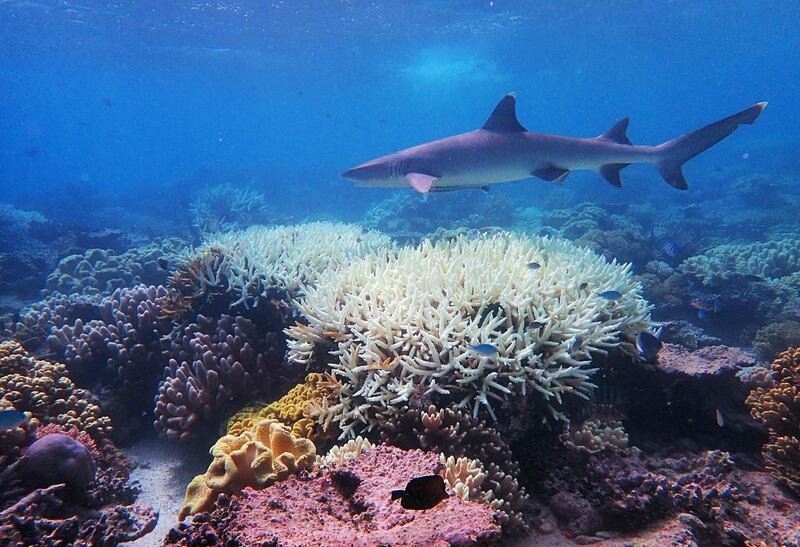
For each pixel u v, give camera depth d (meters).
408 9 26.94
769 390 5.02
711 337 8.68
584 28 35.97
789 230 18.72
